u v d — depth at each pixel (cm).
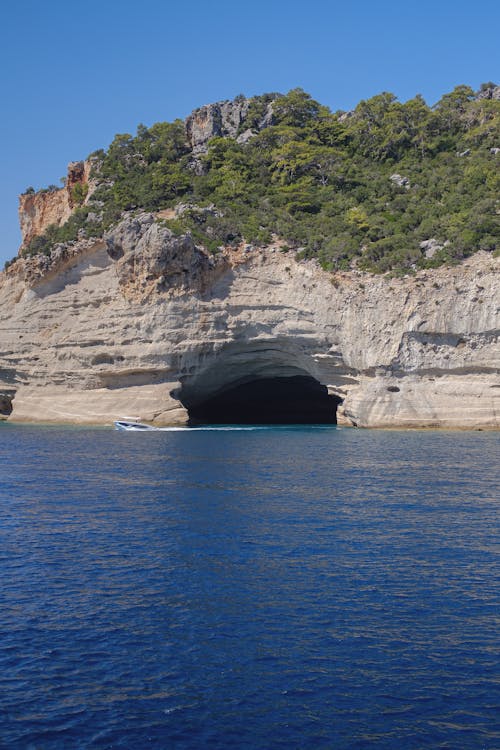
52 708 1627
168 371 8588
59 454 5609
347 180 10431
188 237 8281
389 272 7869
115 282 8969
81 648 1898
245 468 4806
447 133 11550
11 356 9444
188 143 11962
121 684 1727
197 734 1538
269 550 2716
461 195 9075
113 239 8744
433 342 7606
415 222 8781
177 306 8419
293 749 1493
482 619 2078
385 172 10831
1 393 9612
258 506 3494
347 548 2747
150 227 8500
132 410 8631
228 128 12256
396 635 1978
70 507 3469
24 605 2167
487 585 2342
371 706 1644
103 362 8856
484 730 1557
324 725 1571
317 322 8056
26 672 1775
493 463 5019
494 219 8012
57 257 9194
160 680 1745
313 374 8425
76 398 8981
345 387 8169
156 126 12200
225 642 1934
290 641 1944
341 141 11838
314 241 8525
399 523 3147
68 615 2097
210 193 10169
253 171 10831
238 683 1734
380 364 7731
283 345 8362
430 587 2322
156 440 6794
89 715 1602
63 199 11556
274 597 2236
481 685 1731
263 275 8412
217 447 6131
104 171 11125
